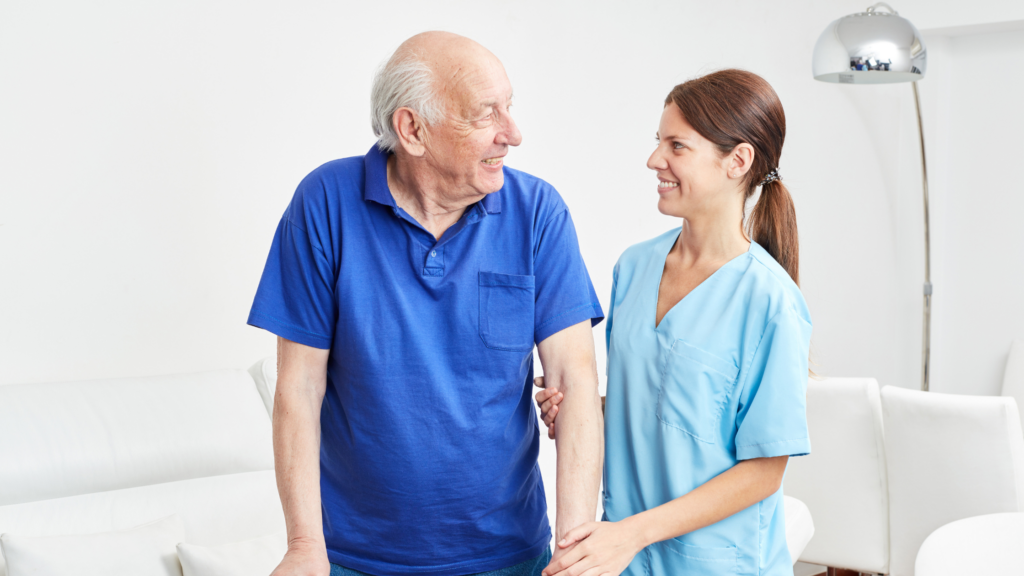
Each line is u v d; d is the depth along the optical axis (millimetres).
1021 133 4148
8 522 1954
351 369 1190
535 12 3238
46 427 2094
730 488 1259
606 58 3453
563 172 3361
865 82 3338
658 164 1329
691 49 3721
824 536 2768
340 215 1178
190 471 2229
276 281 1223
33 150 2326
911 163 4301
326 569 1132
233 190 2654
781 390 1245
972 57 4238
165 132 2518
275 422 1223
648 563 1355
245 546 2018
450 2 3049
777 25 3979
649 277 1426
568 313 1252
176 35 2518
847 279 4250
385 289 1172
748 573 1314
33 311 2355
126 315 2492
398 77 1108
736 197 1334
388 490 1203
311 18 2764
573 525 1182
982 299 4316
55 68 2342
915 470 2568
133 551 1906
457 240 1185
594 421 1245
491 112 1100
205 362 2641
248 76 2652
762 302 1280
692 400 1295
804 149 4078
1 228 2299
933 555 2193
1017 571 2064
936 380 4434
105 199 2439
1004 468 2434
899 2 4133
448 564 1243
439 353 1186
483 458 1215
